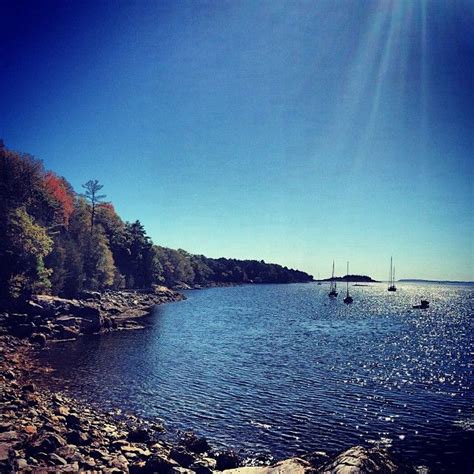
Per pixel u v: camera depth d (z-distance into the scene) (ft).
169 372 108.88
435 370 125.08
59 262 209.87
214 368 115.96
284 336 190.39
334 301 495.41
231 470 45.29
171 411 78.13
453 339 203.21
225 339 173.27
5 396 72.33
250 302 422.41
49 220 245.24
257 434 68.28
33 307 162.20
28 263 176.96
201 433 67.97
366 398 90.89
